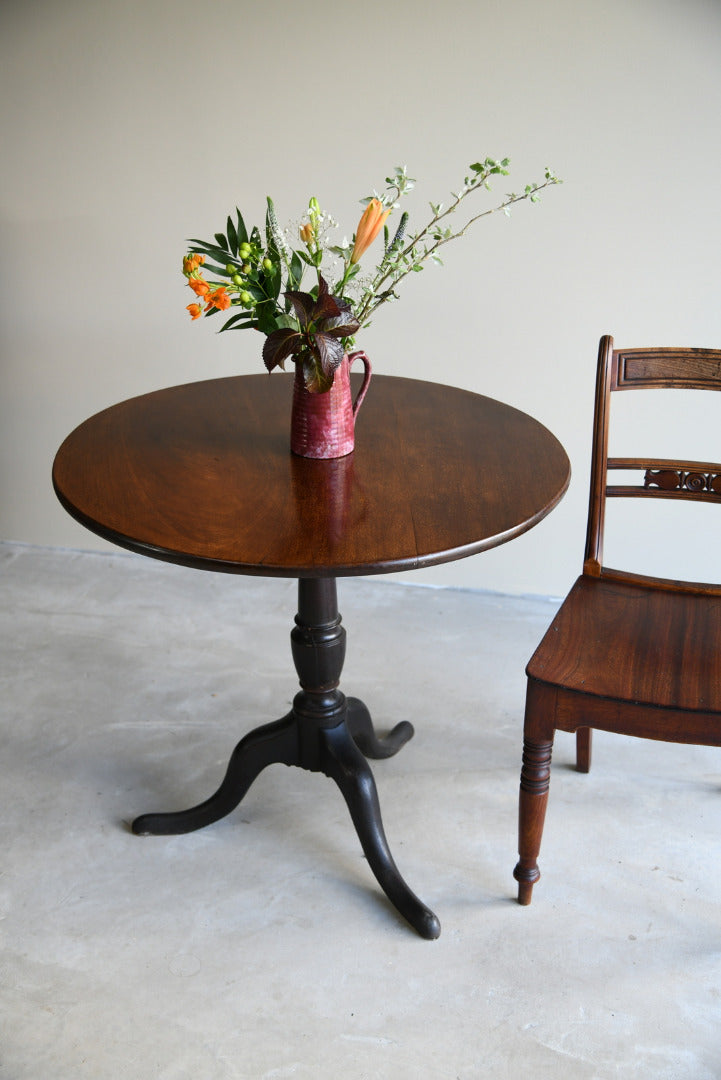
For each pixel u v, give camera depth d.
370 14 2.27
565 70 2.22
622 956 1.63
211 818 1.88
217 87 2.42
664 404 2.44
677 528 2.53
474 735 2.17
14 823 1.91
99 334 2.73
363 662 2.43
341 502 1.47
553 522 2.62
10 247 2.68
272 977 1.59
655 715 1.48
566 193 2.32
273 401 1.89
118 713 2.24
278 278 1.57
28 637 2.53
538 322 2.46
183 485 1.53
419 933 1.67
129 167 2.54
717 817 1.93
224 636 2.54
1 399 2.86
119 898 1.74
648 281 2.36
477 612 2.65
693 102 2.18
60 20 2.43
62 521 2.96
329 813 1.96
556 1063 1.45
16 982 1.57
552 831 1.90
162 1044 1.48
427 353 2.56
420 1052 1.47
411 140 2.37
